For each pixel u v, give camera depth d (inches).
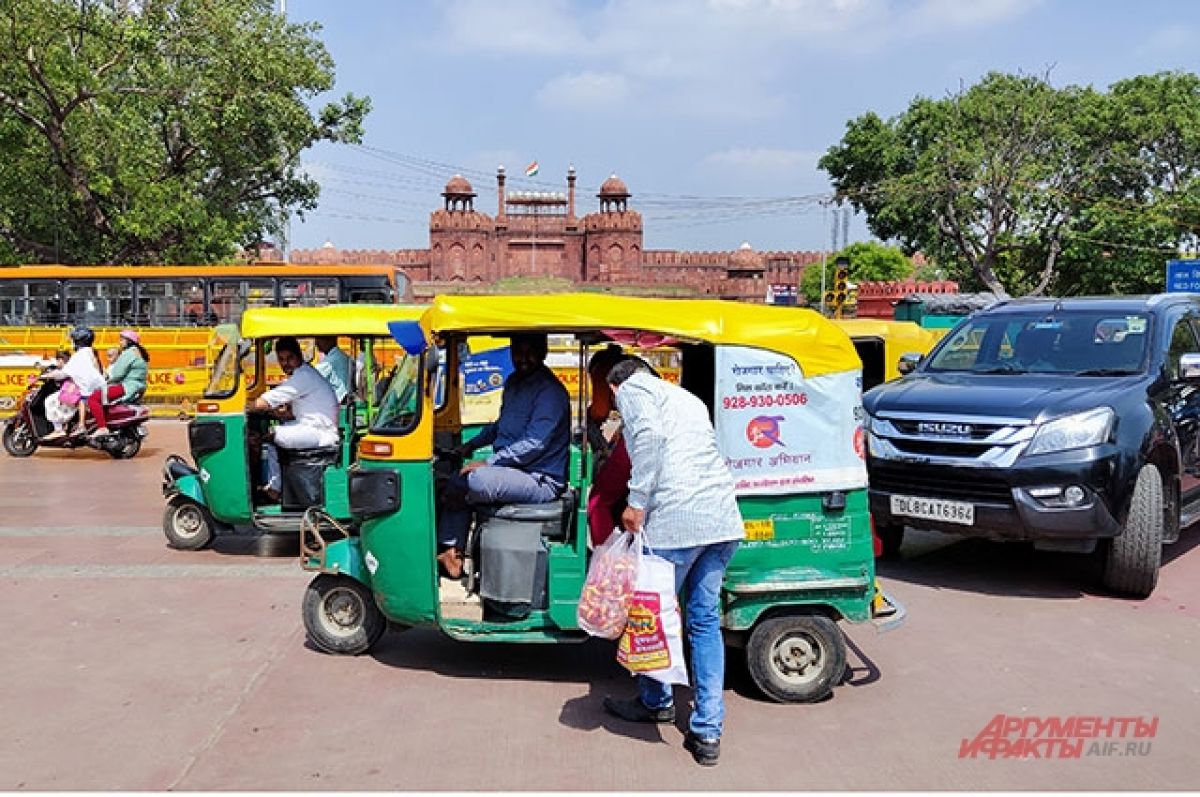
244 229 1039.6
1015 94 1326.3
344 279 787.4
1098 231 1291.8
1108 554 256.4
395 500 192.9
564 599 189.9
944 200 1321.4
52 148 909.2
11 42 825.5
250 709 180.9
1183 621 239.3
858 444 188.1
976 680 199.0
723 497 164.6
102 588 263.9
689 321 182.5
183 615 239.1
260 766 157.8
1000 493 252.2
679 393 168.2
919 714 181.3
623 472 183.3
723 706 164.2
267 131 967.6
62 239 983.0
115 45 884.0
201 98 908.6
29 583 269.1
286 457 307.3
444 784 151.9
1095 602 255.9
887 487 273.6
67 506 387.9
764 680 184.5
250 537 329.7
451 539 207.3
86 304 785.6
